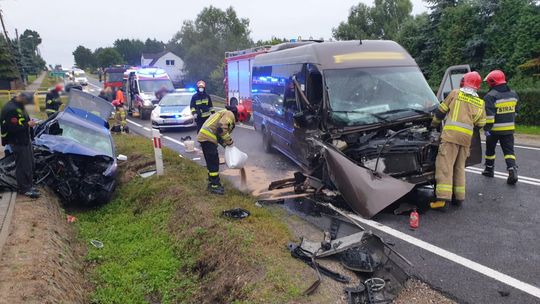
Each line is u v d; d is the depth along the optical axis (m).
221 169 9.02
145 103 19.97
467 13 21.22
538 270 4.21
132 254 5.58
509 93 7.05
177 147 12.31
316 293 3.78
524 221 5.46
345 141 6.35
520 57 18.28
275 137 9.78
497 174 7.79
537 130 13.44
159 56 65.62
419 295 3.87
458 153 5.92
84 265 5.30
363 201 5.64
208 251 5.06
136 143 11.55
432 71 23.34
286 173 8.47
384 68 7.12
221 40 48.97
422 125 6.59
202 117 11.09
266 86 10.42
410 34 25.44
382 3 41.31
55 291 3.94
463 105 5.79
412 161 6.02
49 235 5.18
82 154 7.08
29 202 6.23
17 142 6.27
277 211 6.09
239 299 3.97
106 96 15.78
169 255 5.45
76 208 7.43
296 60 8.10
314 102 7.18
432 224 5.52
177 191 7.05
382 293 3.78
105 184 7.36
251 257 4.46
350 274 4.11
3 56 40.34
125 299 4.61
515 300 3.71
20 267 4.19
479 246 4.80
